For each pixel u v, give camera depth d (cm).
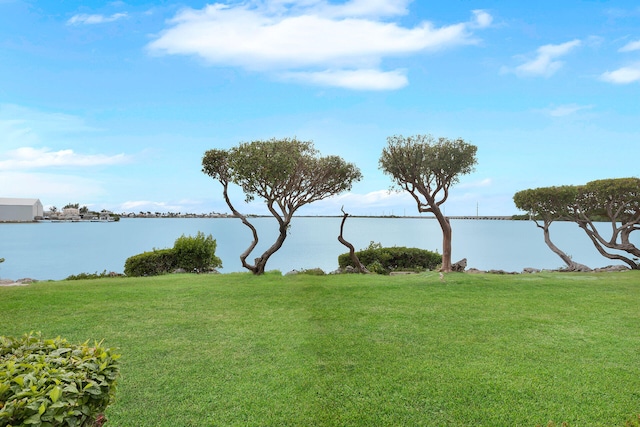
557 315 830
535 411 429
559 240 3375
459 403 446
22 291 1088
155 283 1246
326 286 1176
